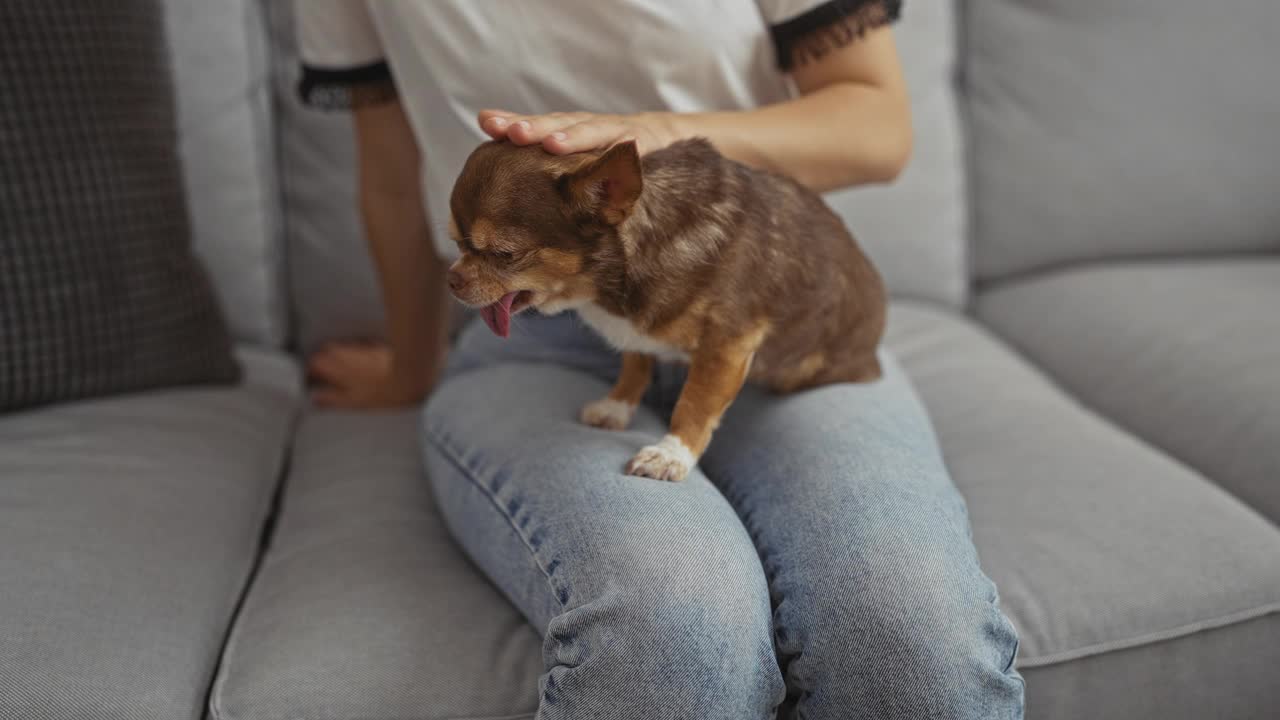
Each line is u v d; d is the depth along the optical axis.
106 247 1.78
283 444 1.89
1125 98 2.43
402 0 1.47
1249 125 2.44
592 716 1.08
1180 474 1.64
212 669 1.28
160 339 1.87
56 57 1.72
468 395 1.60
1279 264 2.45
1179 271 2.42
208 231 2.18
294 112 2.22
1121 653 1.31
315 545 1.50
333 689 1.19
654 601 1.09
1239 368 1.90
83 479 1.51
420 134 1.59
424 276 1.88
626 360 1.45
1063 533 1.45
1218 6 2.40
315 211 2.24
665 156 1.28
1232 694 1.35
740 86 1.53
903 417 1.48
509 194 1.17
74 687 1.14
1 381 1.70
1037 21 2.44
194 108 2.14
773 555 1.25
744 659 1.10
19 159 1.69
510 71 1.48
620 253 1.22
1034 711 1.30
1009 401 1.89
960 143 2.47
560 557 1.19
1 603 1.22
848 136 1.49
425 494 1.67
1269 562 1.39
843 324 1.49
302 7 1.65
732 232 1.27
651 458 1.28
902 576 1.13
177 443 1.68
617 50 1.47
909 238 2.38
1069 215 2.49
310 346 2.33
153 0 1.91
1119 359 2.12
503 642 1.28
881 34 1.56
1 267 1.69
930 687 1.08
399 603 1.33
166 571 1.36
